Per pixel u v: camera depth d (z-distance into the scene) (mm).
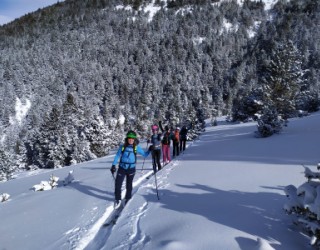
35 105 156875
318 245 3445
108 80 184750
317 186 3729
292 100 30766
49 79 189750
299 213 3941
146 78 193000
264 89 31156
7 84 171375
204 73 191875
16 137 122625
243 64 168625
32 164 52000
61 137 42719
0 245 4965
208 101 121688
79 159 41094
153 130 11344
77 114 45906
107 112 121438
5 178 42906
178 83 173125
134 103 154875
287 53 30938
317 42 147875
